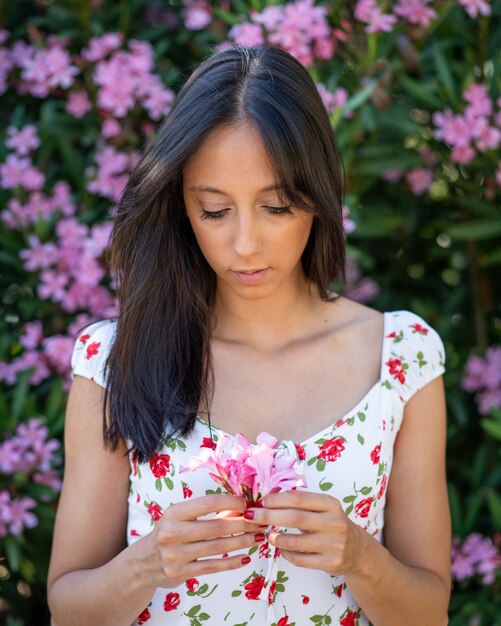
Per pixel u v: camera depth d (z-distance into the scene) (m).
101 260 2.49
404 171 2.65
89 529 1.45
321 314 1.53
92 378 1.46
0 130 2.68
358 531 1.27
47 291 2.49
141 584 1.29
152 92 2.51
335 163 1.36
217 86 1.28
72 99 2.57
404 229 2.71
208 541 1.22
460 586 2.48
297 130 1.27
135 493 1.44
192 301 1.44
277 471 1.22
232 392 1.45
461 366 2.64
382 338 1.52
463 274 2.82
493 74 2.44
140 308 1.43
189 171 1.31
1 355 2.50
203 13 2.54
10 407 2.49
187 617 1.40
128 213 1.42
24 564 2.48
